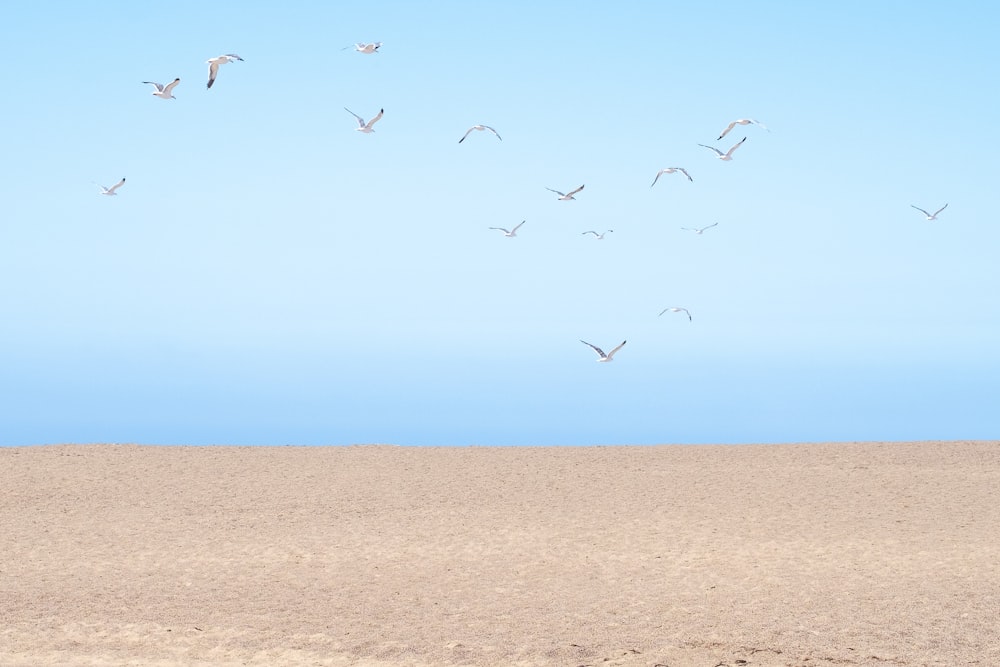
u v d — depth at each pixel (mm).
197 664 20594
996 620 22391
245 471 42906
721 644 20906
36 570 28750
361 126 28516
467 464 44250
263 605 24844
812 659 19938
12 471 42219
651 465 43812
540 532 33125
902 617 22781
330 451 47250
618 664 20031
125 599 25469
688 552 30219
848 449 46625
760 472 42031
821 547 30469
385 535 33031
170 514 36344
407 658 20703
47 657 21047
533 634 22062
